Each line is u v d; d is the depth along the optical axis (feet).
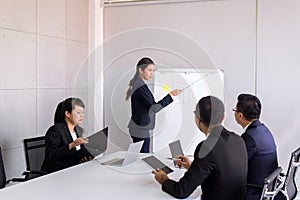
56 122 11.20
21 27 13.28
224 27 15.72
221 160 7.00
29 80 13.75
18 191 7.52
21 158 13.37
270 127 15.26
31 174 10.23
